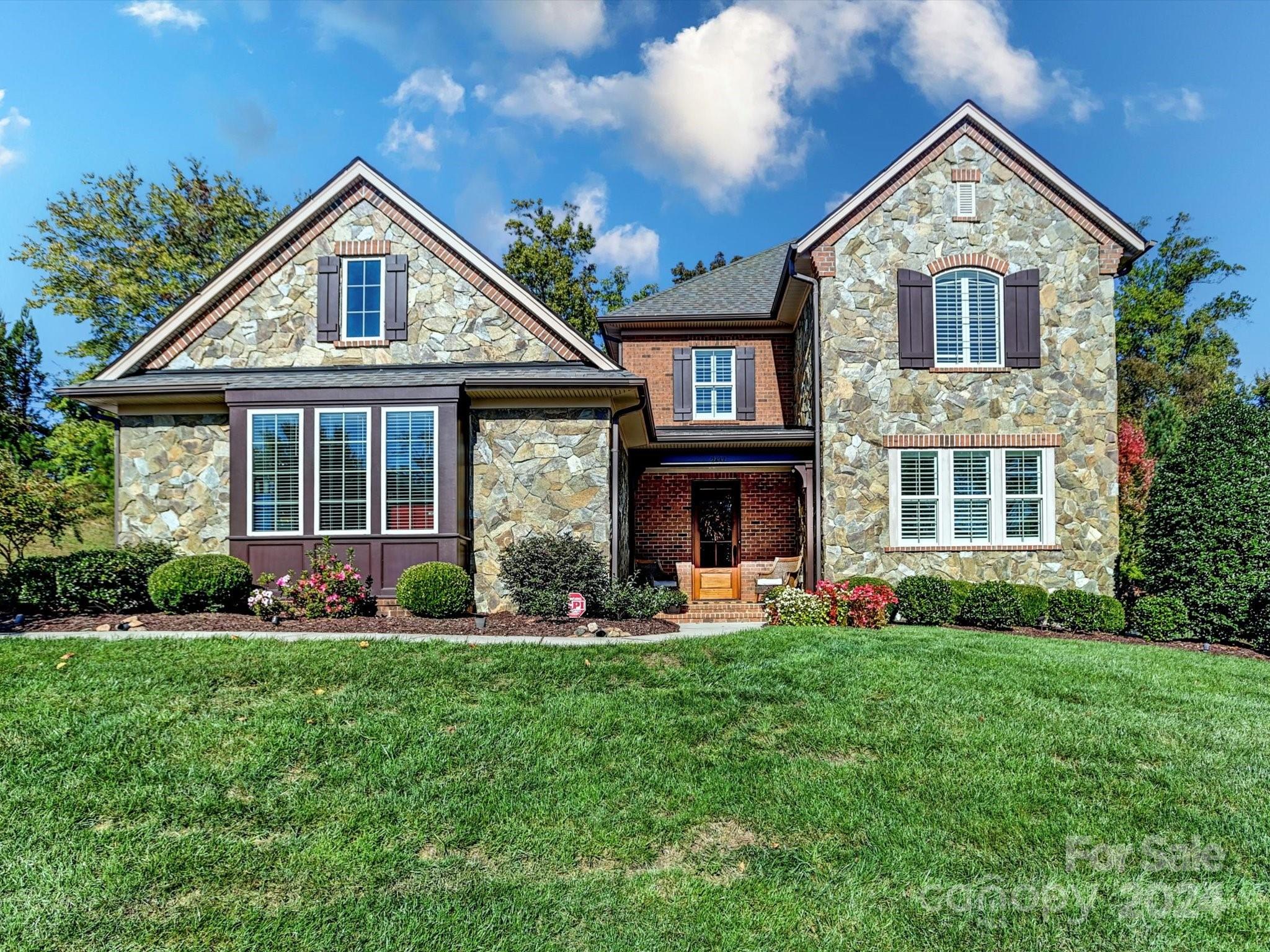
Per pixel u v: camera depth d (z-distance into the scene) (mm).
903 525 14625
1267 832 4996
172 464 13352
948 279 15055
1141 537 15258
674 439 15844
